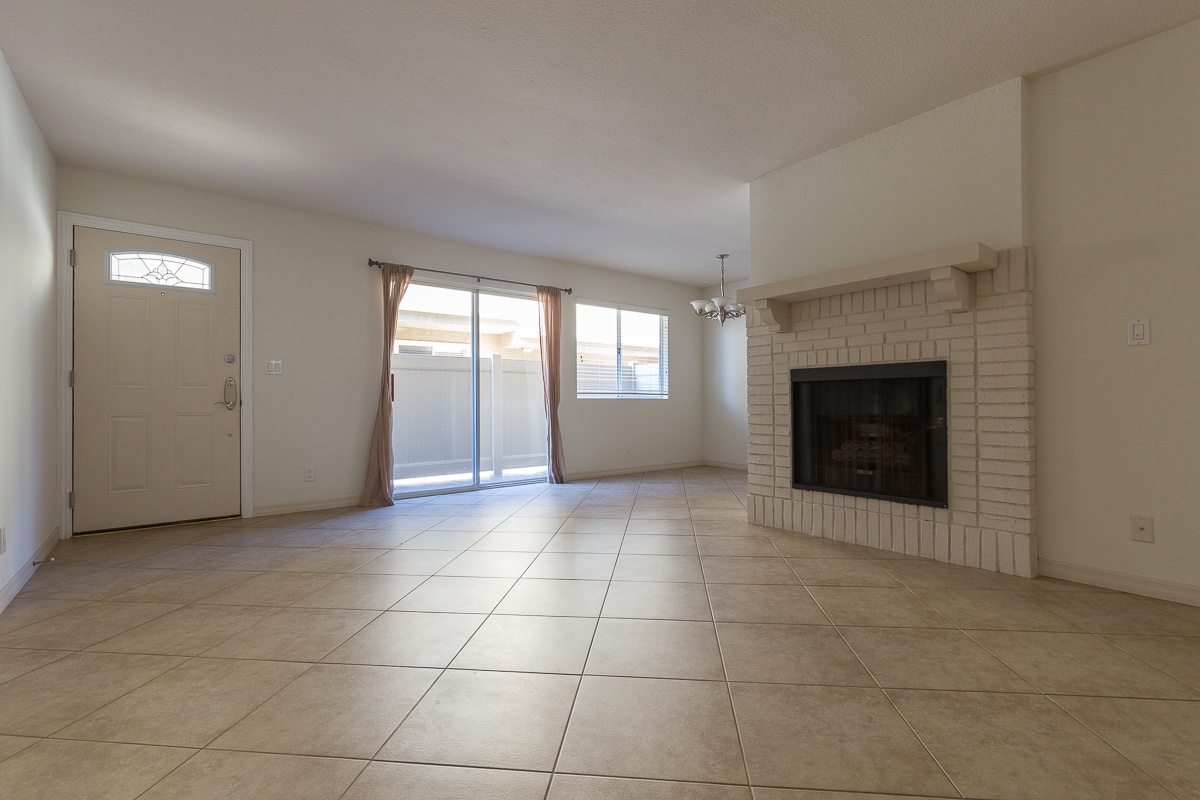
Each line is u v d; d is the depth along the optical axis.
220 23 2.37
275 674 1.84
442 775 1.33
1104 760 1.37
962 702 1.64
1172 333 2.46
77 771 1.35
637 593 2.62
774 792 1.26
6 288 2.60
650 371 7.48
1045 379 2.80
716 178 4.05
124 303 3.96
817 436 3.72
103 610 2.43
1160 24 2.41
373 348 5.10
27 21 2.33
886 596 2.55
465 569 3.02
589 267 6.79
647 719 1.57
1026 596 2.53
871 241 3.39
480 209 4.72
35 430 3.14
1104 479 2.64
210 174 3.96
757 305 3.76
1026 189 2.82
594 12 2.32
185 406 4.19
